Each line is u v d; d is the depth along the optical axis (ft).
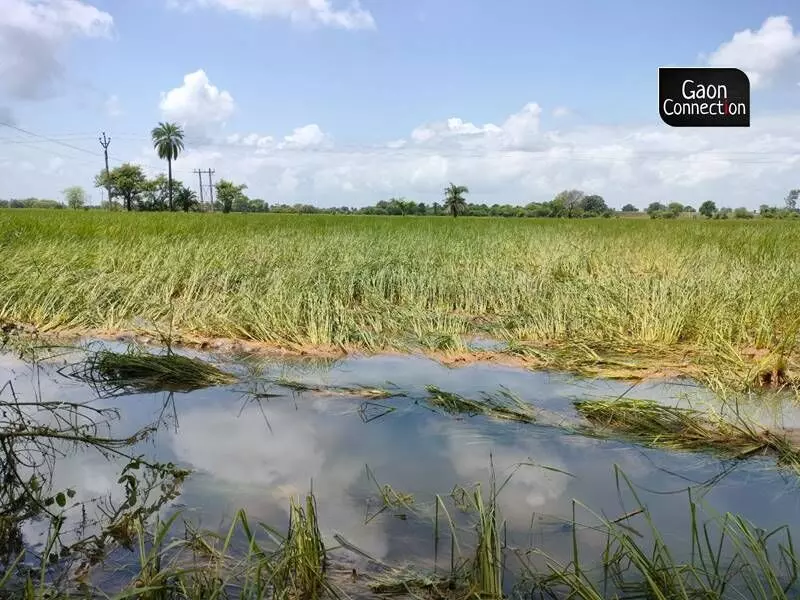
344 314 23.75
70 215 77.30
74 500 10.28
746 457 12.50
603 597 7.71
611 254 42.60
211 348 21.16
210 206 289.33
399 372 18.80
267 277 30.50
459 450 12.68
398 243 47.88
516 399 15.66
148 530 9.25
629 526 9.66
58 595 7.59
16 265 30.40
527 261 42.11
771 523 9.86
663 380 18.01
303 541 7.94
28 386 16.87
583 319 23.85
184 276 31.58
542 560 8.63
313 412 14.99
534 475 11.49
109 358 18.12
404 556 8.68
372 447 12.76
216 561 8.35
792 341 18.92
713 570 8.41
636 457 12.47
